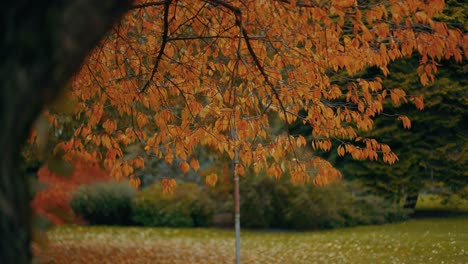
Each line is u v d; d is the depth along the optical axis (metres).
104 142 5.30
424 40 5.00
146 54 6.10
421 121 19.00
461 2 15.75
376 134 19.19
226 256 12.06
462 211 21.28
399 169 19.62
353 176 20.73
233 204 17.47
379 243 13.73
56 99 1.40
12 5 1.25
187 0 5.77
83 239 14.58
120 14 1.46
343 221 17.92
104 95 5.68
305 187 17.22
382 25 5.03
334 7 4.71
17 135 1.32
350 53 5.34
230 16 5.78
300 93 5.56
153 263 11.03
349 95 5.65
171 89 5.73
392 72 19.02
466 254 11.83
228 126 5.35
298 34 5.54
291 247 13.53
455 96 18.84
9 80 1.26
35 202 1.31
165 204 18.56
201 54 5.87
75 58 1.36
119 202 18.38
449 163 19.38
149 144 5.37
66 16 1.29
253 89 5.66
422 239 14.32
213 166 17.12
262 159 5.29
